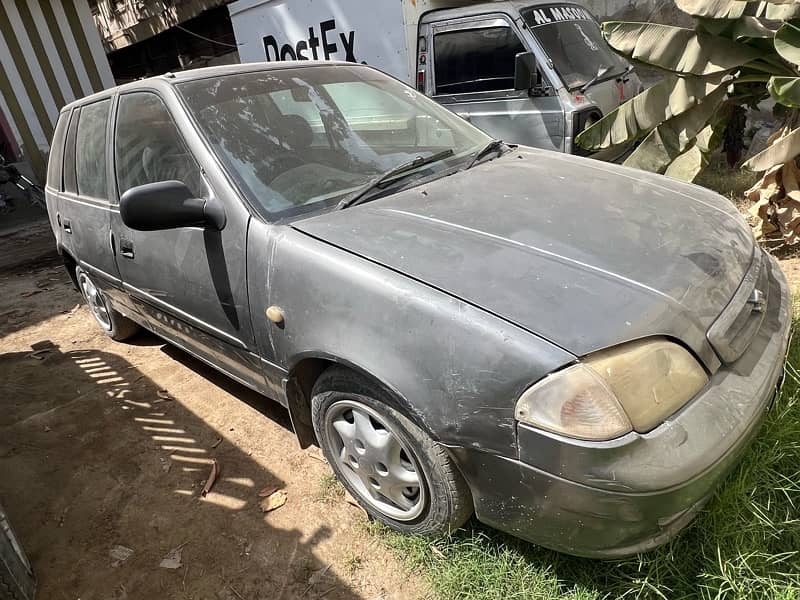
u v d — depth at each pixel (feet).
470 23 19.04
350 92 10.23
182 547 7.92
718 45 11.97
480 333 5.63
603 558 5.69
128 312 12.07
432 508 6.74
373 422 7.06
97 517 8.66
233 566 7.52
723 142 20.97
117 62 49.16
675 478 5.08
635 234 6.77
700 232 7.00
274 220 7.64
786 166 12.82
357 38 21.70
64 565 7.88
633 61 12.81
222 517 8.34
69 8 30.71
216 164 8.09
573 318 5.54
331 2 21.81
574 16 20.67
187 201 7.82
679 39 12.31
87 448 10.29
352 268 6.60
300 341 7.11
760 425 6.03
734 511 6.49
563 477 5.25
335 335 6.66
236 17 26.32
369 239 6.97
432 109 10.82
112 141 10.46
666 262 6.31
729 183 19.01
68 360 13.70
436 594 6.70
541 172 8.76
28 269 21.59
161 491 9.01
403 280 6.25
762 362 6.16
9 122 29.30
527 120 18.67
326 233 7.22
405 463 6.97
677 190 8.37
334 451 7.86
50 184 13.93
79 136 12.05
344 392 6.97
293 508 8.30
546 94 18.10
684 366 5.56
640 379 5.30
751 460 6.99
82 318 16.30
